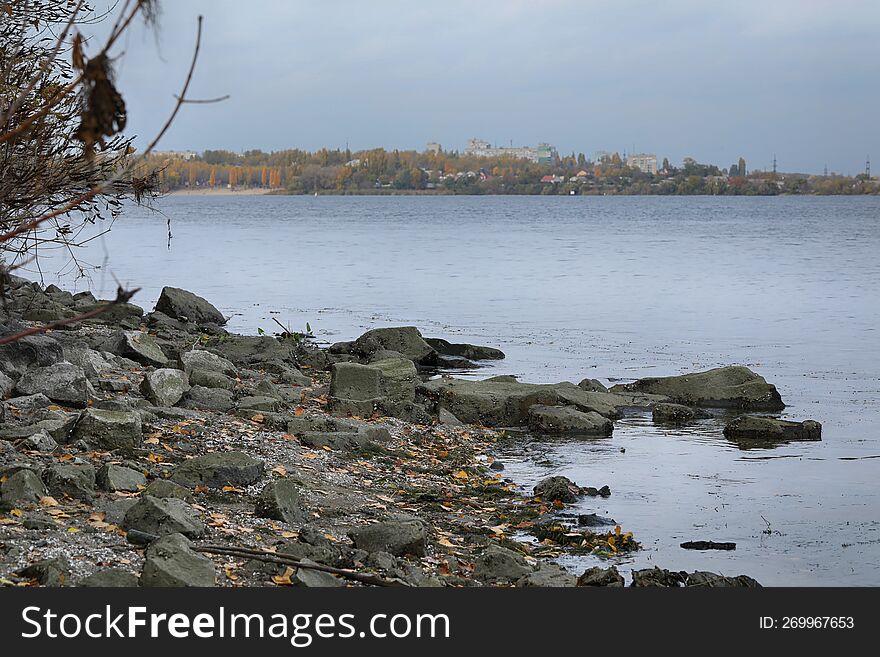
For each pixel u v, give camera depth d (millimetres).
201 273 47719
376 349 23219
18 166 9375
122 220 113750
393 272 49375
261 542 8750
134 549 8148
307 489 11039
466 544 10070
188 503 9547
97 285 40281
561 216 153500
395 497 11672
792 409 18641
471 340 27234
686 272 50156
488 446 15195
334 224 115438
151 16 4145
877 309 34469
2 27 8906
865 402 19219
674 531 11070
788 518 11586
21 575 7383
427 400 17281
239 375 17453
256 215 151625
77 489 9258
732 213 170125
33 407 12031
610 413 17719
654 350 25766
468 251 66375
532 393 17125
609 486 13008
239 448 12117
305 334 28000
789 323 31031
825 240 82750
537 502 12156
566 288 41750
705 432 16578
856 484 13164
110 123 4137
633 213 168750
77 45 4191
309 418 14125
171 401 13922
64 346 15047
